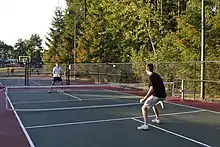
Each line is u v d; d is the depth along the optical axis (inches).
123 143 278.2
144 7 1026.1
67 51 1824.6
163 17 1042.1
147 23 1075.3
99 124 370.3
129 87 939.3
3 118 410.9
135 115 435.2
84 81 1250.6
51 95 725.9
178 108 511.2
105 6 1246.3
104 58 1368.1
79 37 1587.1
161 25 1029.2
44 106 531.2
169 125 362.6
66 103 573.9
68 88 956.6
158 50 927.7
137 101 609.9
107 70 1093.8
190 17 783.7
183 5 1113.4
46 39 2186.3
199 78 681.6
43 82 1191.6
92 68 1204.5
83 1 1733.5
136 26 1116.5
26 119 403.2
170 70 762.8
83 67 1278.3
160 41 968.9
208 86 662.5
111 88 954.1
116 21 1187.3
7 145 274.4
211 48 752.3
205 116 429.7
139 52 1096.8
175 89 723.4
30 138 298.8
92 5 1412.4
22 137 303.9
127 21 1143.0
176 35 844.6
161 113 455.2
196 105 550.9
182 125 362.9
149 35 1048.8
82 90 885.2
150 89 335.0
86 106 532.1
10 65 2583.7
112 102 592.1
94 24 1390.3
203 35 635.5
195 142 281.4
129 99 647.8
